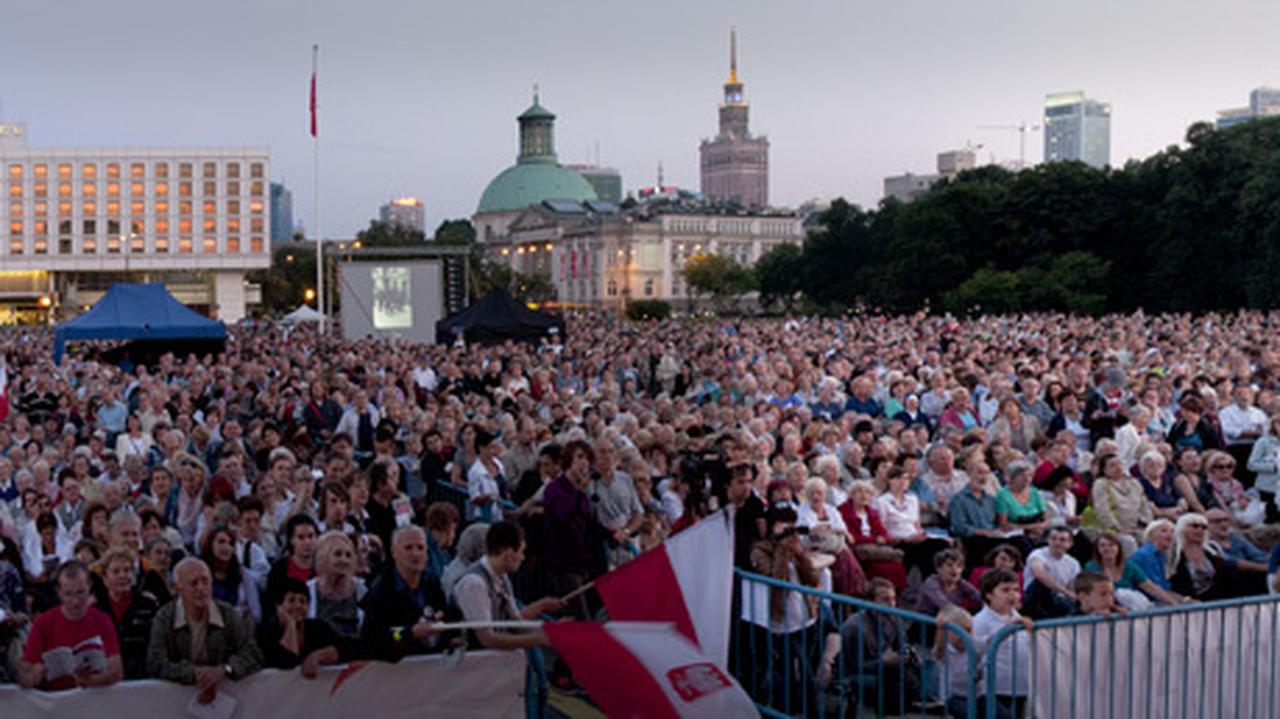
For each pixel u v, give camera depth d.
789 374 27.94
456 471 17.34
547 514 12.73
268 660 8.96
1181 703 9.62
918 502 15.83
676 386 37.38
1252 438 21.58
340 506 12.27
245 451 18.44
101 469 17.45
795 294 176.38
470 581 9.20
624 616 7.95
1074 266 108.62
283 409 24.89
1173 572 12.76
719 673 7.65
